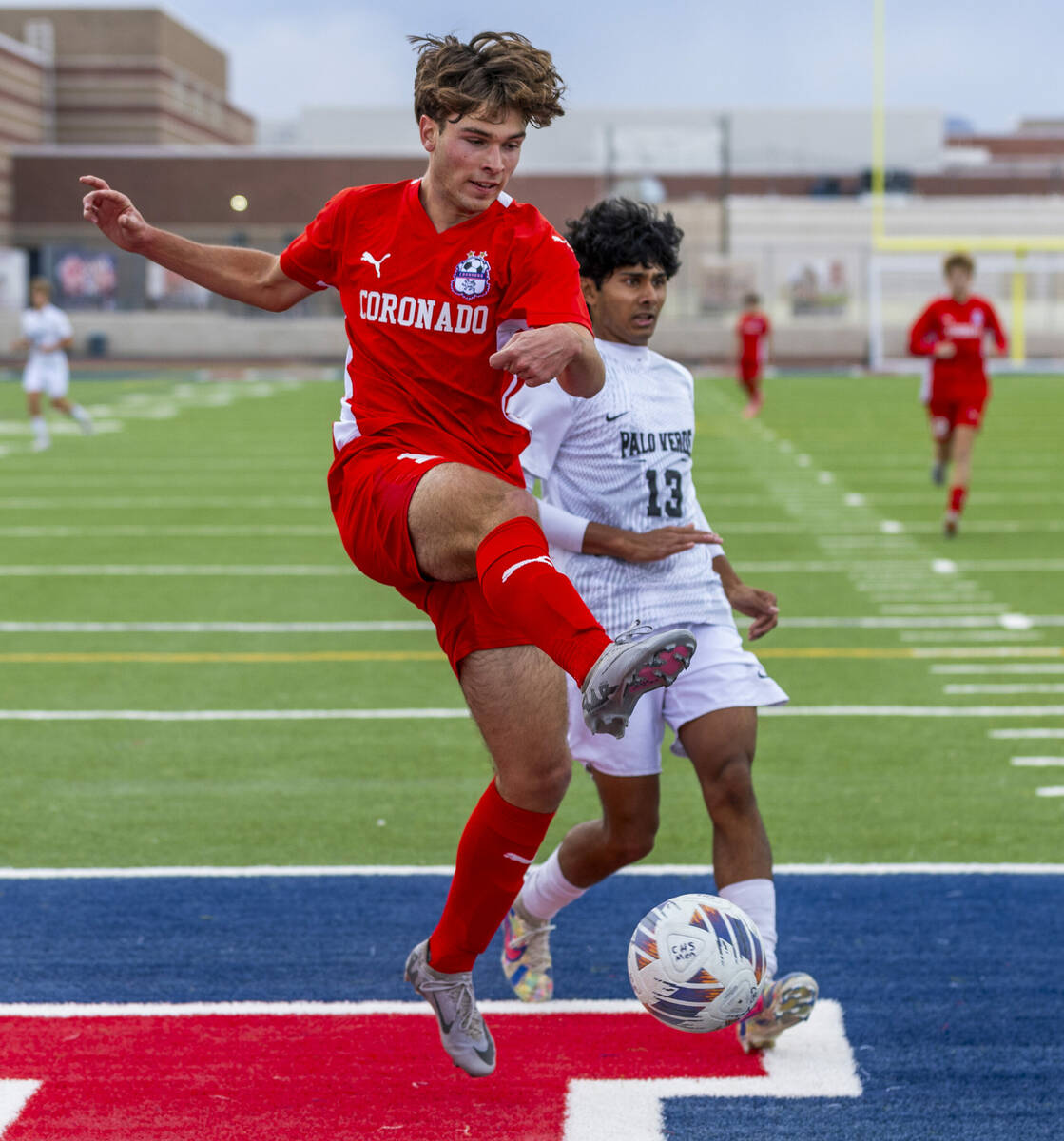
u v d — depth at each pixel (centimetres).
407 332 683
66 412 4322
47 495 3300
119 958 903
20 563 2461
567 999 848
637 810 800
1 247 10869
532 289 668
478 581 652
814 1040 785
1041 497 3148
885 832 1146
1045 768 1323
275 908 990
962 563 2381
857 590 2170
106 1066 758
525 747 663
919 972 876
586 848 818
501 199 681
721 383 7175
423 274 674
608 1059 768
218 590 2233
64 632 1934
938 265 10862
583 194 11531
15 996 847
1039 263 10919
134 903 998
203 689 1634
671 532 814
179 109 13000
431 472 653
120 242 718
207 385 7012
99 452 4159
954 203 11200
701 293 10019
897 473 3578
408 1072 753
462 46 644
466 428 696
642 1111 709
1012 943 919
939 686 1638
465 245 670
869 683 1652
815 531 2714
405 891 1023
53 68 12312
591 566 824
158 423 4997
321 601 2148
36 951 915
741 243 11231
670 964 679
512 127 645
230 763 1350
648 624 807
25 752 1381
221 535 2753
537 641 596
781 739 1424
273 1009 830
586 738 796
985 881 1034
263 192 10944
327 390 6638
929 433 4556
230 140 14888
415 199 678
